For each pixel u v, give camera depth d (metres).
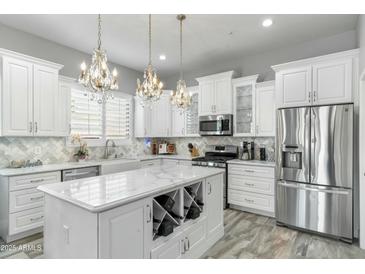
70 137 3.67
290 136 2.94
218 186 2.61
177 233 1.95
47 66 3.09
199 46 3.67
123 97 4.68
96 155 4.14
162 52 3.94
